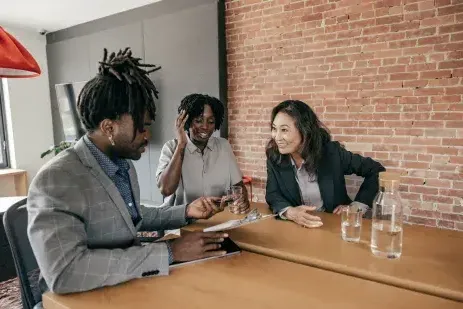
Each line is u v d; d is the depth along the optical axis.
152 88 1.14
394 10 2.72
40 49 5.18
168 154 1.93
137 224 1.29
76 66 4.87
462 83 2.51
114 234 1.09
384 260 1.10
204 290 0.93
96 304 0.86
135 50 4.20
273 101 3.42
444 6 2.52
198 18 3.60
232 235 1.36
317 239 1.31
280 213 1.60
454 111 2.57
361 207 1.71
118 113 1.04
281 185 1.87
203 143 1.97
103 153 1.10
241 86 3.61
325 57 3.08
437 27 2.56
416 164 2.76
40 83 5.16
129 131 1.07
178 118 1.84
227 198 1.74
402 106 2.77
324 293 0.91
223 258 1.16
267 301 0.87
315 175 1.86
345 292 0.92
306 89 3.22
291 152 1.80
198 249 1.12
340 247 1.22
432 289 0.91
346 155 1.93
